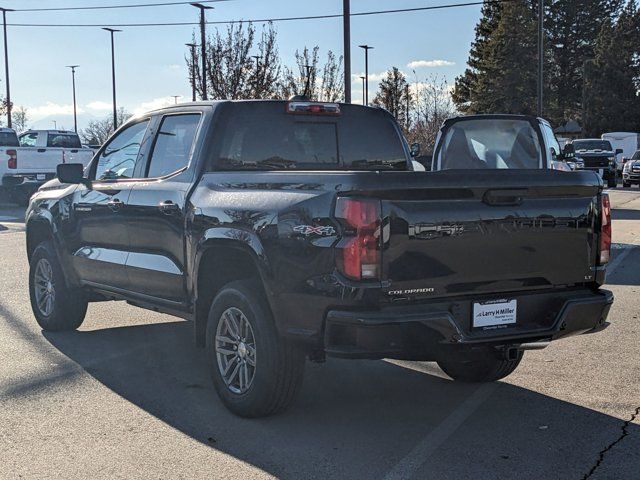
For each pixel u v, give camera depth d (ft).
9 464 13.98
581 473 13.61
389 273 13.89
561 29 242.99
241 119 18.78
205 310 17.83
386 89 154.40
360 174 13.93
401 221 13.93
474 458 14.28
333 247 13.96
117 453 14.51
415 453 14.52
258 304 15.76
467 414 16.79
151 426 15.96
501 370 18.67
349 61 72.95
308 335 14.66
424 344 14.03
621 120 247.50
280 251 14.92
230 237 16.07
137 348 22.43
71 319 24.07
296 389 15.99
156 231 18.99
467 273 14.62
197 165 18.21
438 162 38.17
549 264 15.53
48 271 24.41
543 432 15.66
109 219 20.86
